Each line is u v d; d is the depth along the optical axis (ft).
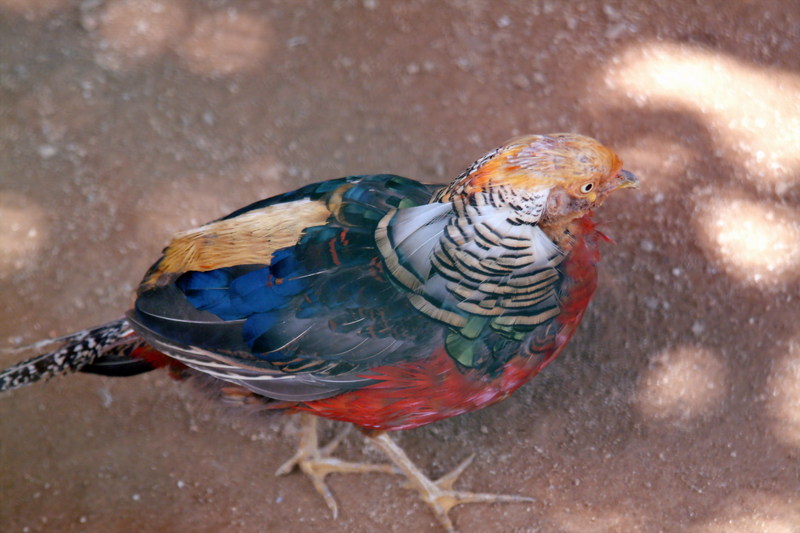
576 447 14.94
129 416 15.67
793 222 17.35
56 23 21.62
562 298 12.08
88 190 18.49
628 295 16.57
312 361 11.89
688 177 18.03
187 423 15.62
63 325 16.61
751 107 19.25
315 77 20.44
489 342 11.69
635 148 18.56
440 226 11.46
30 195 18.42
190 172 18.83
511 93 19.80
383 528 14.25
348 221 12.12
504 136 19.03
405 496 14.61
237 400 13.25
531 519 14.16
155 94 20.22
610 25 21.02
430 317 11.51
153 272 12.65
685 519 13.94
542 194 11.14
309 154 19.07
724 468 14.49
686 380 15.56
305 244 11.97
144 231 17.87
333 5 21.86
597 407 15.40
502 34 20.95
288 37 21.29
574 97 19.60
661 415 15.21
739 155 18.39
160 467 14.98
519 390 15.71
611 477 14.52
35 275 17.29
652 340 16.06
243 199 18.39
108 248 17.62
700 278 16.67
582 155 11.25
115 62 20.85
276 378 12.14
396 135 19.27
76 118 19.72
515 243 11.29
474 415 15.48
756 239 17.11
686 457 14.67
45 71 20.57
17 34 21.33
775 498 14.07
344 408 12.69
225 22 21.67
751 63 20.17
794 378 15.39
